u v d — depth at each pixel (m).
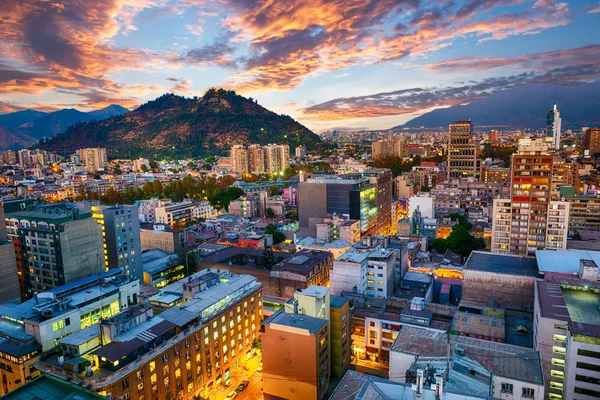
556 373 88.00
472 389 65.38
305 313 105.81
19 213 169.50
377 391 61.66
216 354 111.94
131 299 134.88
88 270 161.00
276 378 100.94
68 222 153.38
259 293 133.12
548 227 186.88
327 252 183.50
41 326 100.44
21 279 165.38
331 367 112.25
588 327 80.31
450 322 115.25
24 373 96.88
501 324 106.00
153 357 90.81
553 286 104.12
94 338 93.38
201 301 113.44
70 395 52.75
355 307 130.38
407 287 155.88
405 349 83.62
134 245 183.38
